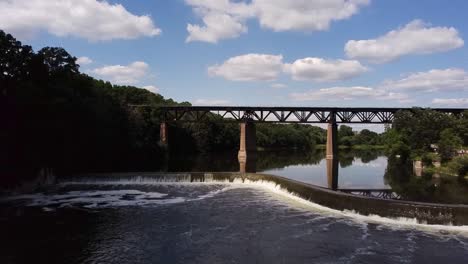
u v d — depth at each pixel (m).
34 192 51.03
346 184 62.03
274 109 117.88
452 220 32.88
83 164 68.44
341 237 30.86
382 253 27.28
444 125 94.12
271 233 32.16
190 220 36.56
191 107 117.69
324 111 117.75
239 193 50.75
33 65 63.28
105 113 73.56
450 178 69.50
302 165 98.75
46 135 58.97
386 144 135.00
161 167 86.25
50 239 30.91
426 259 26.11
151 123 112.94
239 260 26.33
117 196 48.56
